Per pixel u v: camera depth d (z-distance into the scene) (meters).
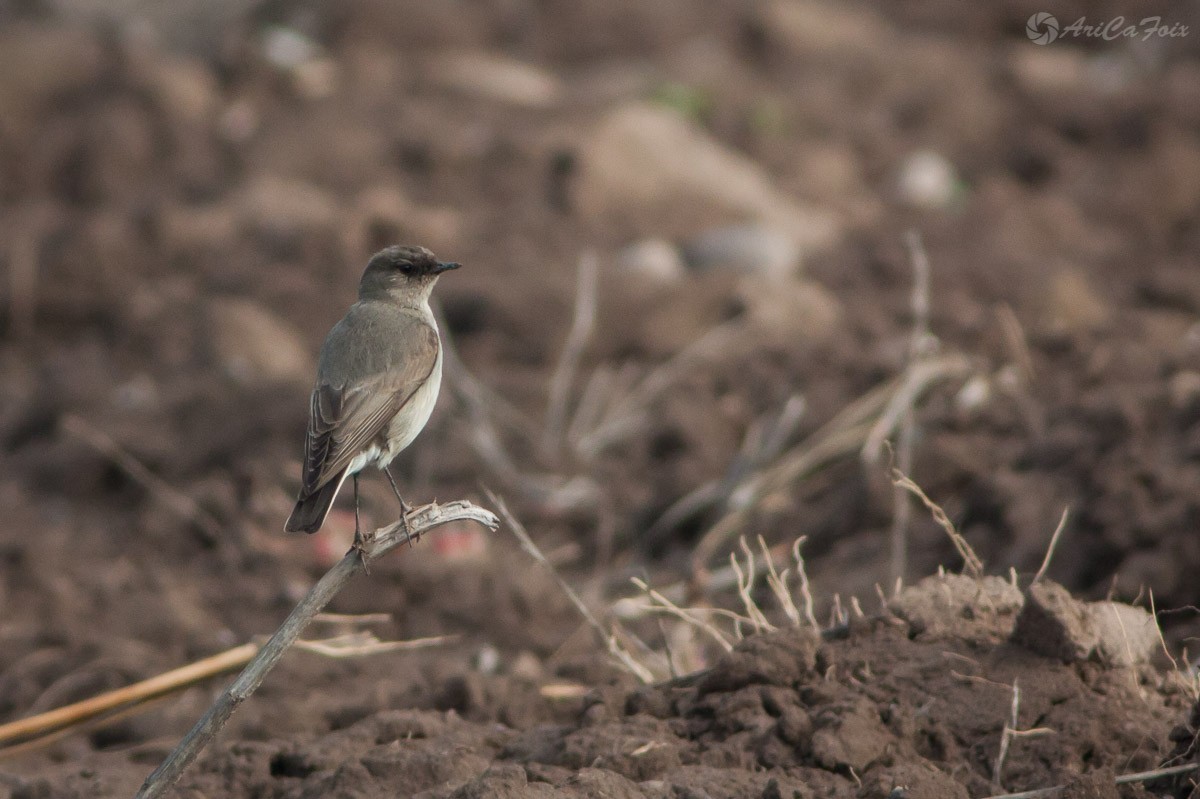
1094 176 22.61
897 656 7.55
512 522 8.88
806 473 13.18
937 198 22.25
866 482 12.22
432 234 19.97
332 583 6.59
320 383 8.36
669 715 7.73
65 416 16.50
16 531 14.25
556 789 6.62
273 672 10.50
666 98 25.03
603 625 11.25
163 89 24.47
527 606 11.84
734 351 16.17
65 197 23.05
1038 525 10.70
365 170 22.78
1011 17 30.78
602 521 13.39
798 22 29.17
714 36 29.73
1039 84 26.17
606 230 20.56
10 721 10.56
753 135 24.44
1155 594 9.64
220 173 22.97
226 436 15.30
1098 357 13.45
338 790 7.09
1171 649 8.98
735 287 17.42
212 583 12.83
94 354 18.05
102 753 9.38
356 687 10.25
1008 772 6.81
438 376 8.68
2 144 23.86
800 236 20.61
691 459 13.85
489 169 22.33
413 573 12.14
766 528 12.62
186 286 19.47
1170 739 6.84
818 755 6.88
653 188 21.31
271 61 26.58
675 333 16.97
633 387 15.80
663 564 12.80
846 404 13.89
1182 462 10.48
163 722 9.82
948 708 7.16
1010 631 7.69
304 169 22.86
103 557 13.53
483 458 14.52
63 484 15.23
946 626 7.71
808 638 7.66
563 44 29.78
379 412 8.27
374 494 13.91
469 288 17.92
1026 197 22.19
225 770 7.74
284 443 15.02
